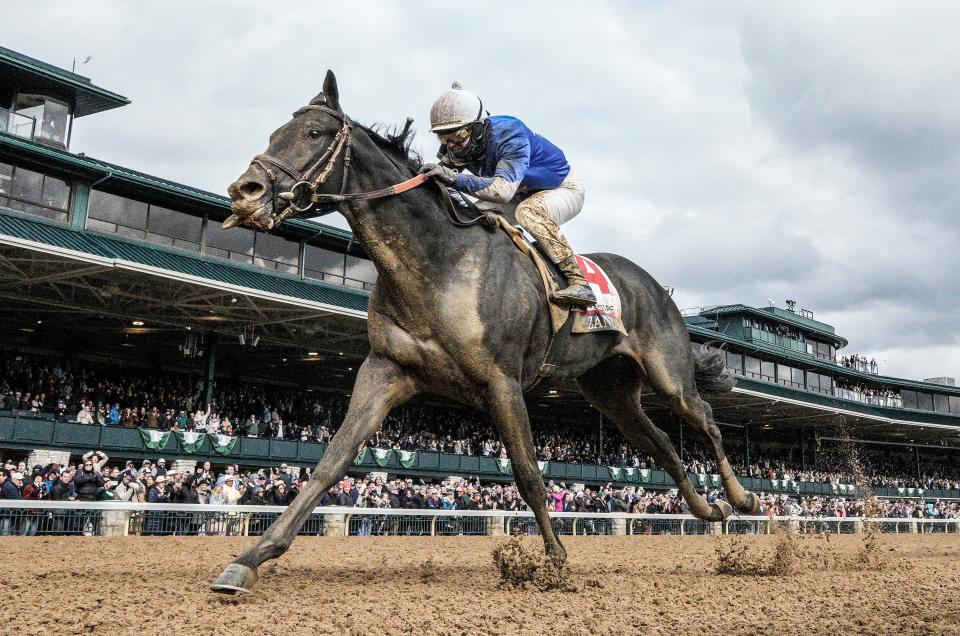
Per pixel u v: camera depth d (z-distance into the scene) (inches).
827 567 263.1
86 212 897.5
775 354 1910.7
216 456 949.2
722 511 264.7
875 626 141.5
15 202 850.1
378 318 183.8
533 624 133.7
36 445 816.3
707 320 2257.6
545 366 206.5
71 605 136.9
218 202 989.2
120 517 555.8
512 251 196.4
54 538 431.5
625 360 243.9
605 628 132.2
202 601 145.1
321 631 122.3
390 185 180.7
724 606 161.2
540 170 220.4
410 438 1207.6
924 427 2017.7
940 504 1706.4
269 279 986.7
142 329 1069.8
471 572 219.9
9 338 1138.7
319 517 643.5
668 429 1786.4
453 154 207.0
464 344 180.1
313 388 1539.1
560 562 184.1
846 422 1921.8
